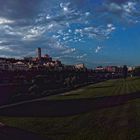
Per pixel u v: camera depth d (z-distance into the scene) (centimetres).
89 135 2600
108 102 5019
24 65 16438
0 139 2559
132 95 6125
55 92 8412
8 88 7300
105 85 11394
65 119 3484
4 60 16700
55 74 12238
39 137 2603
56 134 2711
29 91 7831
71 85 11394
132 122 3050
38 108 4809
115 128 2809
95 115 3644
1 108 5125
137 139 2348
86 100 5625
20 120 3584
